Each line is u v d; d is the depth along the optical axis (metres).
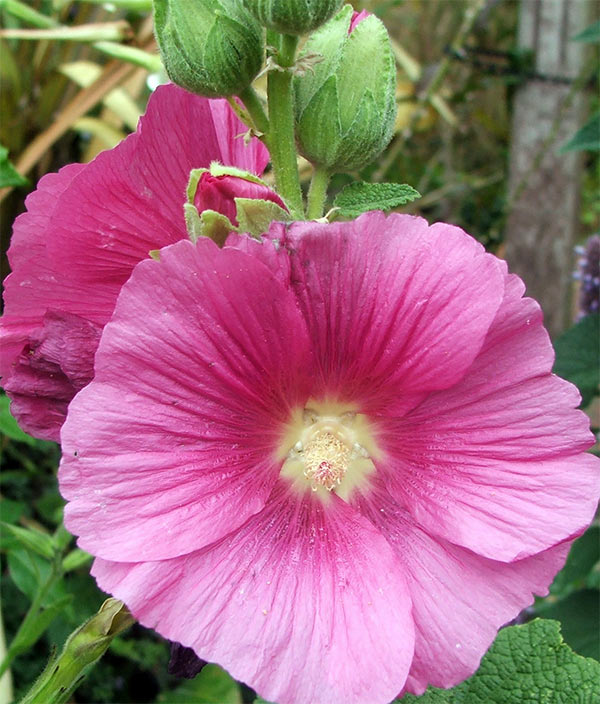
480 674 0.18
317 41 0.15
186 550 0.13
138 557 0.13
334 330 0.14
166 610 0.13
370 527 0.15
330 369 0.15
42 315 0.16
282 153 0.15
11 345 0.16
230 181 0.14
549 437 0.13
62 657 0.16
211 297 0.13
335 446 0.16
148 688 0.37
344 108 0.15
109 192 0.15
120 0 0.37
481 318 0.13
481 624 0.14
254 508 0.14
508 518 0.13
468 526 0.14
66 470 0.13
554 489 0.13
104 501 0.13
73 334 0.15
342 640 0.13
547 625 0.18
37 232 0.15
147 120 0.15
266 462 0.15
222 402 0.14
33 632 0.24
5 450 0.39
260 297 0.13
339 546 0.15
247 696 0.36
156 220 0.15
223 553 0.14
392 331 0.14
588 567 0.30
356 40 0.15
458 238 0.13
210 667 0.34
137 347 0.13
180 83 0.15
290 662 0.13
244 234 0.13
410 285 0.13
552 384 0.13
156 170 0.15
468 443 0.14
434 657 0.14
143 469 0.13
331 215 0.16
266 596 0.13
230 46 0.14
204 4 0.14
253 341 0.13
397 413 0.15
